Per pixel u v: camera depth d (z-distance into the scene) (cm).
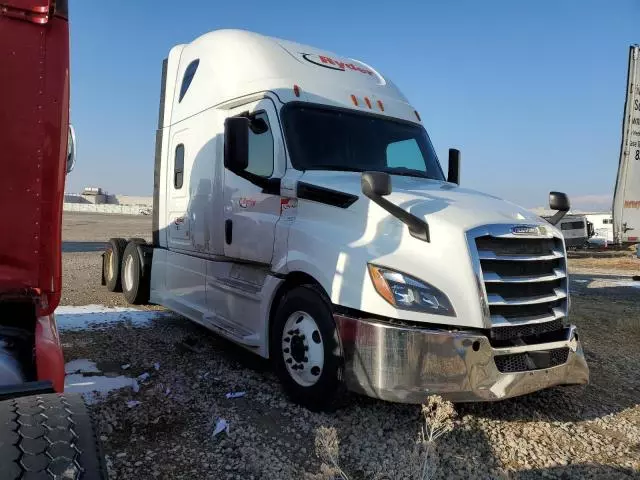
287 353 445
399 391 362
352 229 416
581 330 796
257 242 504
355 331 381
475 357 363
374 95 589
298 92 524
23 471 160
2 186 237
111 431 369
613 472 359
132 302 811
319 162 495
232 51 592
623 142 1298
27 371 245
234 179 553
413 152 573
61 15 246
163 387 454
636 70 1277
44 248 247
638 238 1323
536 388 393
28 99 239
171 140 709
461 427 408
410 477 328
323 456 335
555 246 432
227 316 557
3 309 257
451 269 371
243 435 375
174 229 694
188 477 320
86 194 11700
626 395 515
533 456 375
